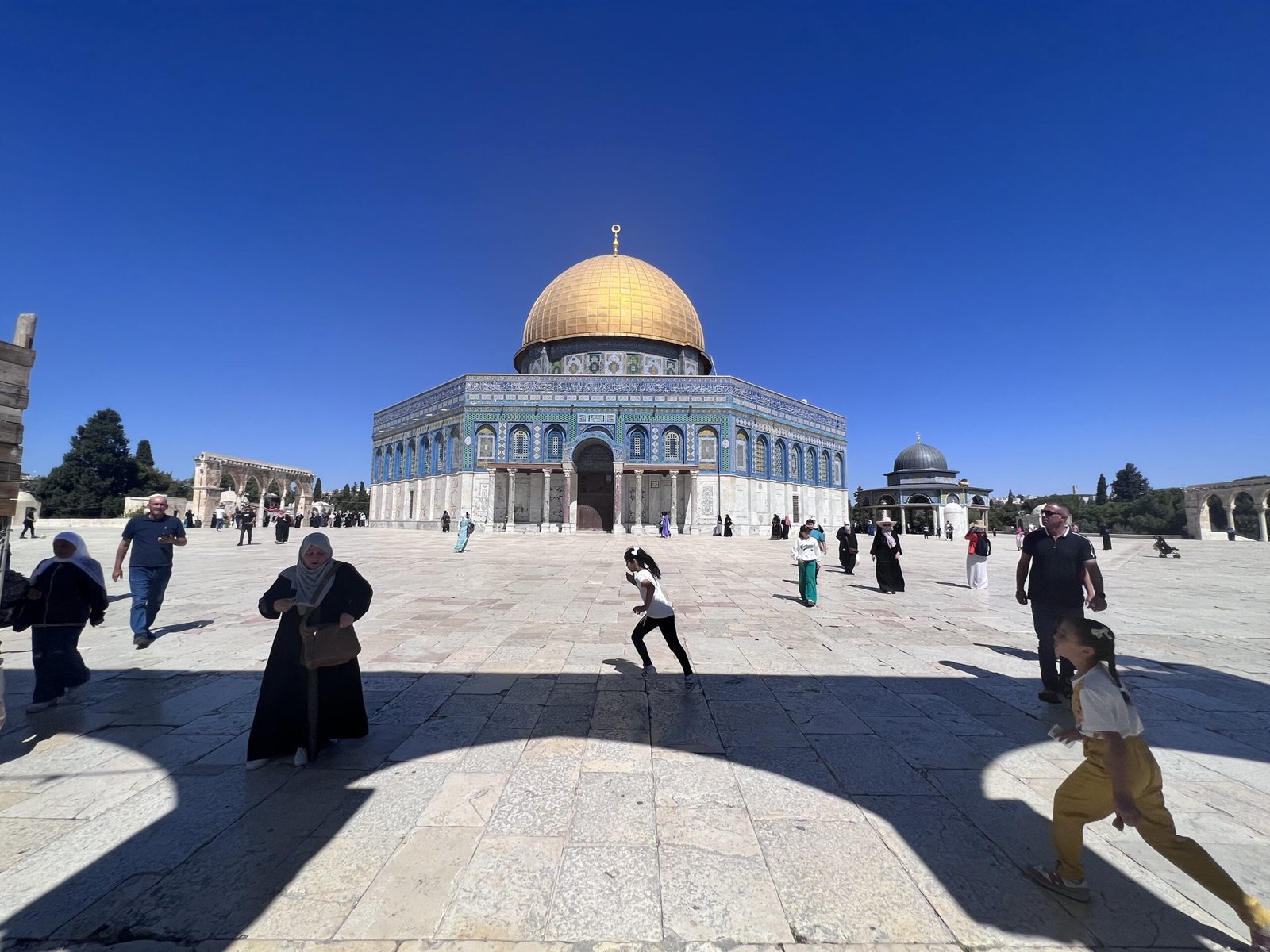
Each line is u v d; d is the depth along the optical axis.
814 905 2.43
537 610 9.04
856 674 5.78
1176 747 4.16
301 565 3.95
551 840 2.89
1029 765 3.78
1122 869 2.71
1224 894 2.23
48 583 4.79
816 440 44.41
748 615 8.91
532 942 2.22
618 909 2.40
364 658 6.23
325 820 3.07
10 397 3.88
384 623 8.08
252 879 2.58
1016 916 2.38
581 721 4.49
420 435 42.09
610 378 37.41
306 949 2.18
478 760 3.80
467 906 2.41
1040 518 5.33
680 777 3.57
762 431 39.59
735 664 6.12
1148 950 2.22
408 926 2.30
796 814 3.15
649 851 2.80
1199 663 6.43
